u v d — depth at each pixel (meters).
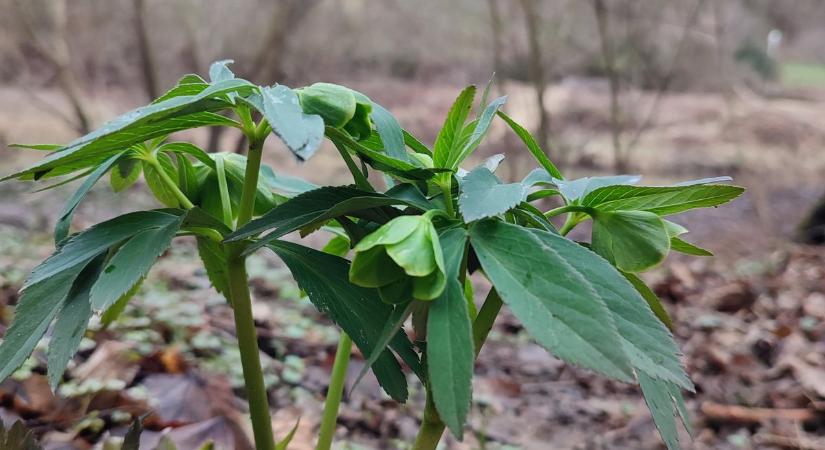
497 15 3.15
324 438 0.55
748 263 2.21
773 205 3.34
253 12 3.31
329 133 0.38
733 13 4.51
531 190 0.44
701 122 4.43
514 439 0.99
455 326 0.34
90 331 0.92
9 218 1.80
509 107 3.68
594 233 0.41
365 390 1.02
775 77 5.18
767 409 1.11
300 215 0.39
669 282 1.86
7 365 0.39
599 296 0.33
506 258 0.35
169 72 3.41
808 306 1.66
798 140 4.40
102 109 3.89
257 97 0.36
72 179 0.47
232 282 0.44
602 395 1.18
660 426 0.36
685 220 3.02
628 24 3.37
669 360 0.35
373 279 0.36
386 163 0.40
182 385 0.82
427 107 4.48
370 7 4.62
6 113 3.71
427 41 4.85
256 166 0.42
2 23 3.10
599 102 3.98
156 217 0.41
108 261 0.40
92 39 3.82
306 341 1.16
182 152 0.47
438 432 0.41
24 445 0.44
